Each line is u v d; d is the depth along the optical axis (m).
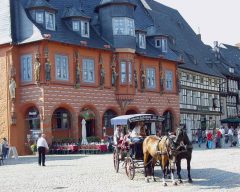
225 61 81.94
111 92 45.75
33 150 39.47
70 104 41.38
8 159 35.44
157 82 51.91
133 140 20.94
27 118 41.06
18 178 21.72
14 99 40.41
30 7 41.12
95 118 44.12
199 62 67.69
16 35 41.12
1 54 41.09
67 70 41.44
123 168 24.83
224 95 75.94
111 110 46.66
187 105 62.28
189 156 18.58
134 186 17.80
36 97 39.59
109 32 46.22
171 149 18.06
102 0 47.00
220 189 16.44
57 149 39.03
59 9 45.00
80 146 38.81
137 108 48.47
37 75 39.22
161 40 53.47
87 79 43.31
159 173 22.39
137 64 49.03
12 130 40.38
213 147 45.66
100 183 18.88
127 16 46.56
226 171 22.36
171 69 54.53
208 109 68.56
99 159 31.55
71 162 29.70
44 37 38.81
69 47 41.75
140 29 50.28
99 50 44.56
